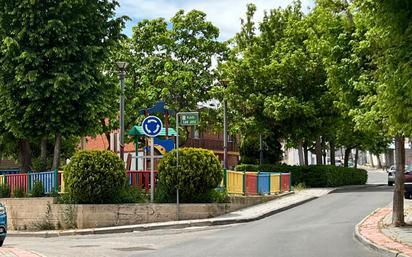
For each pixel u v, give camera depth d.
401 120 10.35
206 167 21.64
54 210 20.72
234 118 39.12
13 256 12.54
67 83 22.50
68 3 22.78
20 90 23.06
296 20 37.75
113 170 20.45
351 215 21.72
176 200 21.67
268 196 27.20
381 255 12.50
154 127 21.50
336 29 17.45
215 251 13.48
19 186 23.05
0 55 23.28
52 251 14.11
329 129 36.84
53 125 23.16
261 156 42.31
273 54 38.00
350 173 42.22
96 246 15.26
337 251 13.13
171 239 16.73
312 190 34.41
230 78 38.00
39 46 22.78
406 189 27.55
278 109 35.47
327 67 17.72
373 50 12.38
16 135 23.38
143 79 40.19
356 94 16.81
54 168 23.64
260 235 16.64
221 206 22.03
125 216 20.53
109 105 24.81
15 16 22.78
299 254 12.70
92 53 23.64
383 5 9.32
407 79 9.20
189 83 39.97
